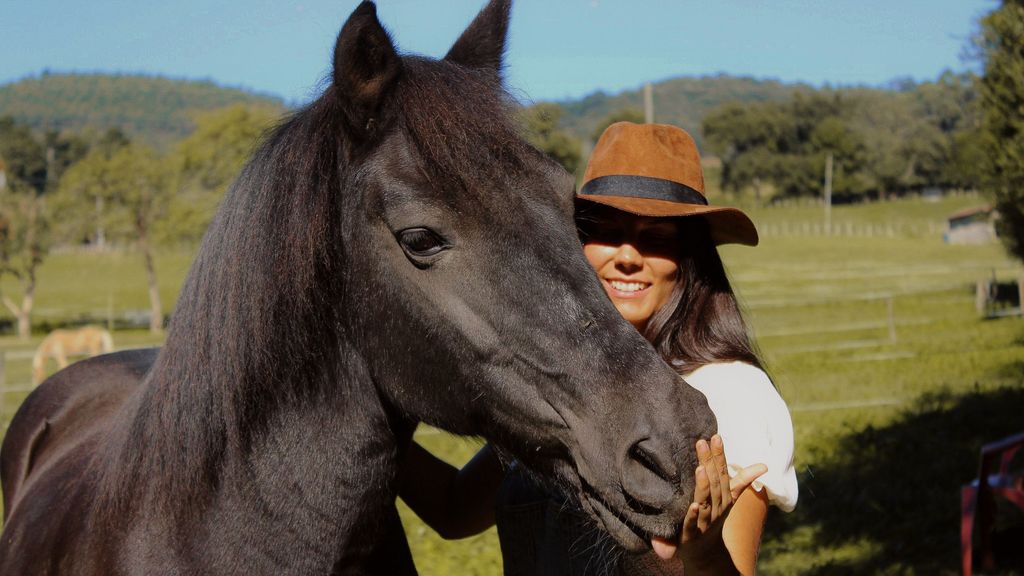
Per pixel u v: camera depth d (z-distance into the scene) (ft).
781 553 19.72
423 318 5.60
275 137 6.26
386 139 5.67
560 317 5.39
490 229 5.46
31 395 10.46
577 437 5.34
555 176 5.75
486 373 5.55
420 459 8.18
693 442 5.15
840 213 265.95
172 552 6.07
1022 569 17.21
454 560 18.01
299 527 6.04
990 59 44.47
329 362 5.98
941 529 20.26
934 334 55.72
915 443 28.30
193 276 6.27
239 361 5.95
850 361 47.24
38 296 158.40
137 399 6.79
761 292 101.45
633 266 6.81
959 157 71.31
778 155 292.61
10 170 298.97
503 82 6.66
